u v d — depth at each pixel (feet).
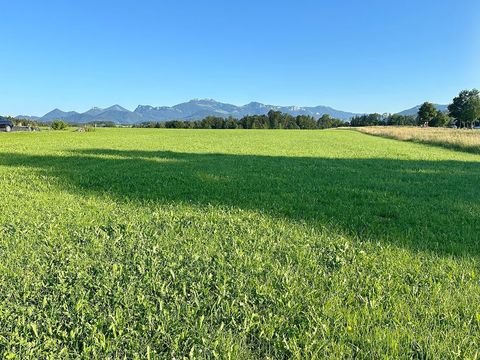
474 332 8.59
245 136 162.30
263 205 21.90
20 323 8.86
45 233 15.76
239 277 11.49
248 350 8.04
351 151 75.97
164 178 32.99
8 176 33.65
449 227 17.39
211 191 26.66
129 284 10.88
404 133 152.46
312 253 13.76
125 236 15.62
